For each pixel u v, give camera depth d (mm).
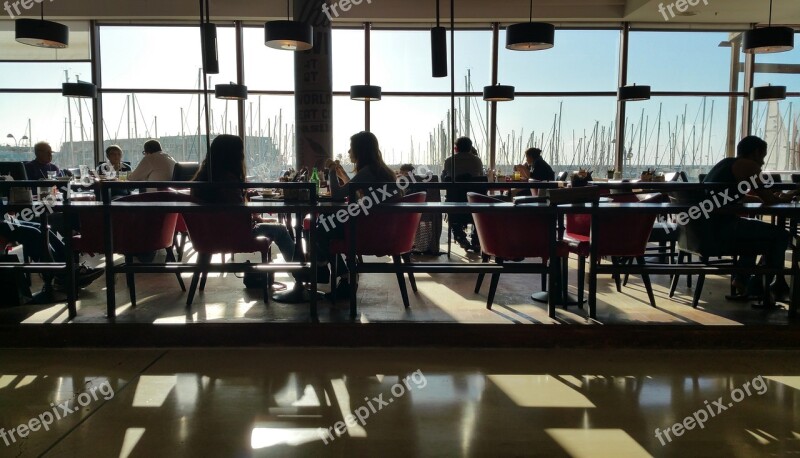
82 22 10047
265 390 2598
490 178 9195
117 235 3510
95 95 8320
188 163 6648
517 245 3453
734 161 3689
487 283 4418
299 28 4891
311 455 2012
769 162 10648
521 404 2461
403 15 9789
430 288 4211
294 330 3195
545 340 3189
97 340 3180
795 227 3881
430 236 5871
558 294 3732
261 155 10406
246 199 3904
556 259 3340
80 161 10352
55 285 4211
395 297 3898
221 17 9797
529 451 2051
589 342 3182
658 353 3127
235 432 2184
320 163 8172
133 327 3182
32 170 5977
